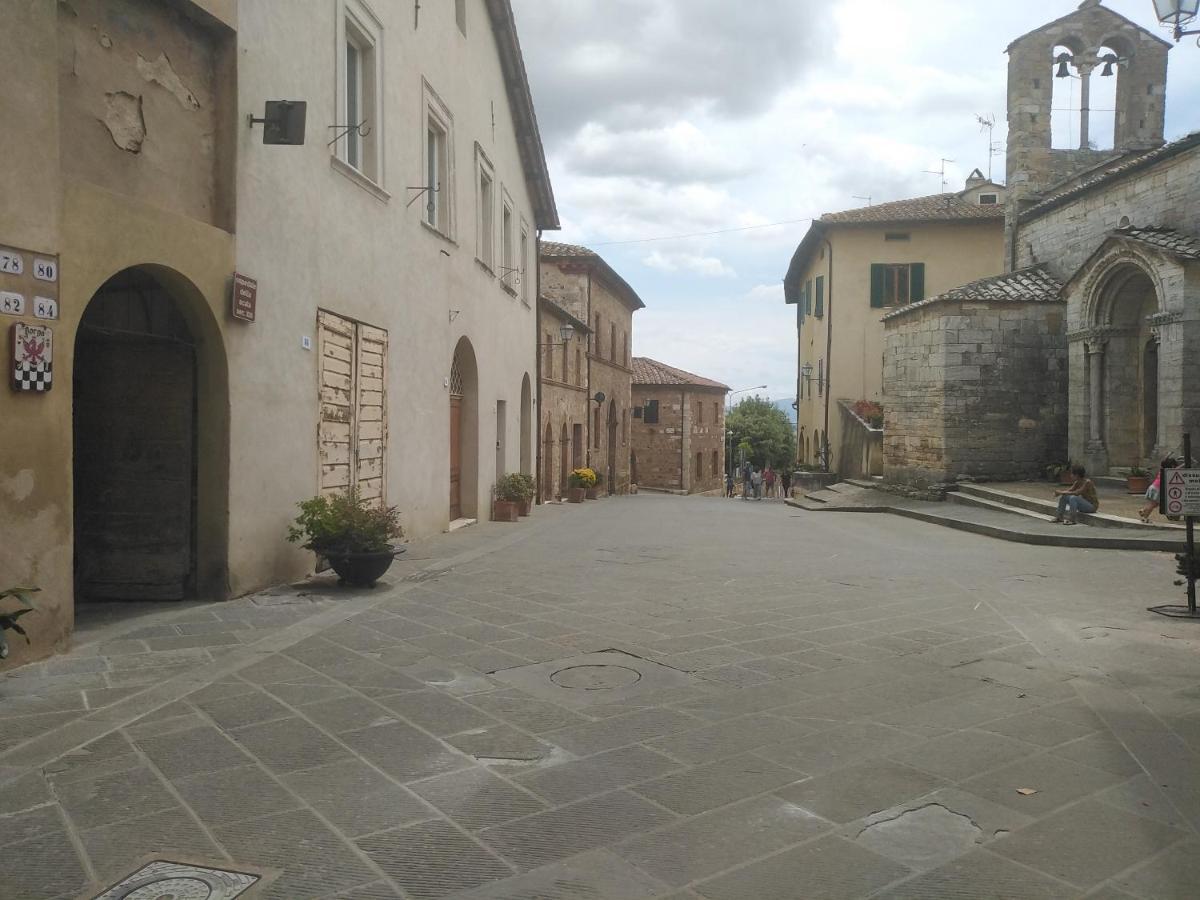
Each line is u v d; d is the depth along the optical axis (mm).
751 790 3936
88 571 7895
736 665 6051
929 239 31172
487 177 17969
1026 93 24375
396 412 12188
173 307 7758
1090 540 12992
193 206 7582
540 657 6211
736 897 3045
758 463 68062
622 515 20562
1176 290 15766
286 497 8945
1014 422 20703
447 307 14609
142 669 5754
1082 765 4246
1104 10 23859
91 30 6457
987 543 13930
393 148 11961
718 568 10695
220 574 7938
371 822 3594
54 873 3168
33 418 5707
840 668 5992
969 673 5883
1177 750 4449
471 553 11891
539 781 4023
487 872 3201
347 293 10406
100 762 4199
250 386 8195
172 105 7309
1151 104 23578
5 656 5238
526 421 22875
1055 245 22672
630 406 44062
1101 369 18609
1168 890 3092
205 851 3344
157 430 7852
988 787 3980
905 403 22438
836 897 3047
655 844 3426
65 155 6254
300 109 8055
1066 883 3141
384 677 5664
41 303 5707
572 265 33812
